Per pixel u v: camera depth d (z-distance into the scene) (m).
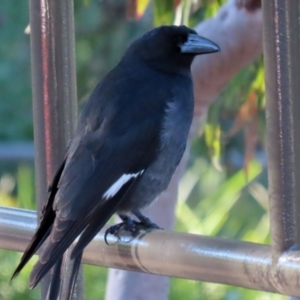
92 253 6.18
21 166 12.08
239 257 6.02
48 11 6.21
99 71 11.37
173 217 6.73
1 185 12.53
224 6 6.73
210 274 6.05
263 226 8.56
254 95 6.84
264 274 6.00
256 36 6.70
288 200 6.02
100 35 11.46
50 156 6.24
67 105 6.23
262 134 6.97
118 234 6.16
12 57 12.09
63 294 6.15
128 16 6.77
